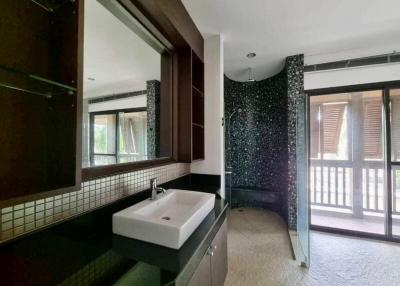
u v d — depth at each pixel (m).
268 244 2.47
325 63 2.86
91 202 1.10
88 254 0.90
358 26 2.05
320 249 2.39
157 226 0.98
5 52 0.78
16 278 0.73
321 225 2.98
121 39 1.42
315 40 2.33
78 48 0.78
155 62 1.79
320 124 3.21
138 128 1.61
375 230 2.83
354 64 2.74
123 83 1.47
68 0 0.79
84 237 1.04
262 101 3.69
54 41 0.82
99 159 1.26
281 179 3.29
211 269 1.24
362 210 3.11
